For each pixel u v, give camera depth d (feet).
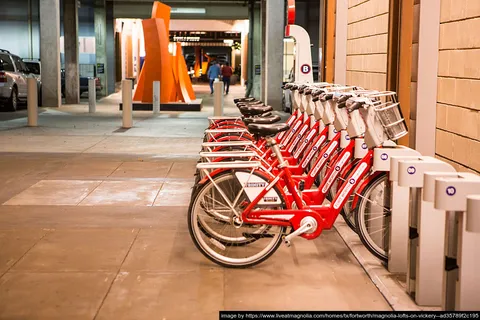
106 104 86.84
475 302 11.55
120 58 140.67
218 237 18.38
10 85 69.15
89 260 17.70
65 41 86.84
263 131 16.98
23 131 49.96
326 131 22.17
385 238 17.76
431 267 14.16
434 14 18.66
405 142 20.44
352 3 31.53
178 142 43.83
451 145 17.80
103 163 33.86
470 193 11.34
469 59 16.58
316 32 110.83
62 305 14.55
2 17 111.55
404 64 20.39
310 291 15.56
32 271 16.78
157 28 75.31
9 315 13.96
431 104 18.98
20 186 27.63
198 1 122.62
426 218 14.05
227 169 16.89
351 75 31.73
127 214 22.94
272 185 16.80
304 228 16.70
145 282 16.05
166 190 27.12
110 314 14.06
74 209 23.62
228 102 95.86
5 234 20.16
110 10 122.93
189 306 14.53
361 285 16.02
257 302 14.82
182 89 80.59
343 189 17.03
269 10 80.18
